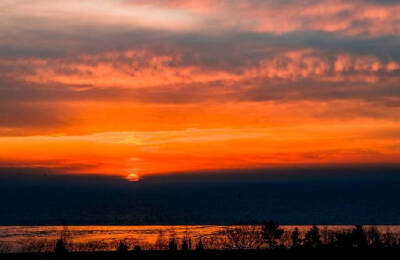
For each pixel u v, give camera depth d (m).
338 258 91.06
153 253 104.00
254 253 98.38
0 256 102.56
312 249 98.00
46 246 114.81
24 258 101.38
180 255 100.50
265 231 106.19
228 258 96.31
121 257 101.62
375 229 109.56
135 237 136.75
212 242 110.62
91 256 102.75
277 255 96.06
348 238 97.81
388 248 96.50
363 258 90.56
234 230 117.56
